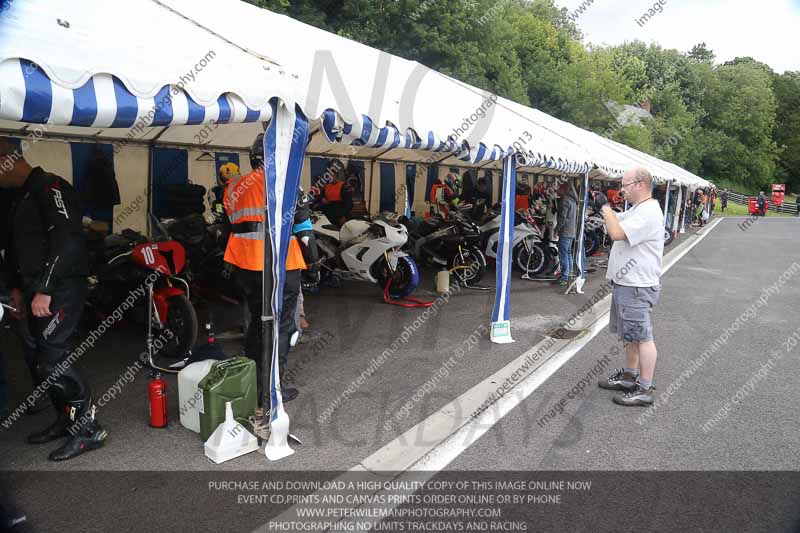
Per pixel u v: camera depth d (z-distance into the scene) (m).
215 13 4.87
